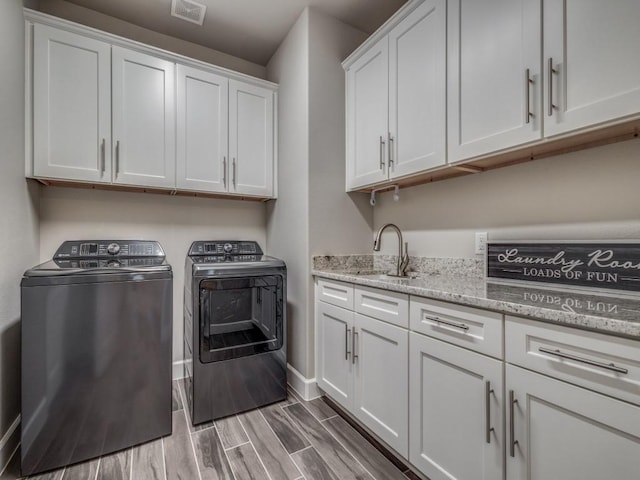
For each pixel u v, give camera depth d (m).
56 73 1.76
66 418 1.45
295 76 2.24
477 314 1.06
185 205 2.42
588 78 1.00
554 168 1.34
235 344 1.94
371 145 1.95
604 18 0.96
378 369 1.50
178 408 1.96
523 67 1.16
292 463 1.45
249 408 1.92
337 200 2.19
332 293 1.89
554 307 0.88
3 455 1.41
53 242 1.98
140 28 2.29
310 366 2.08
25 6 1.70
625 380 0.73
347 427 1.74
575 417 0.82
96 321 1.52
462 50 1.38
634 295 1.05
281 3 2.07
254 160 2.41
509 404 0.96
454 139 1.42
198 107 2.19
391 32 1.78
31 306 1.40
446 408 1.16
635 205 1.11
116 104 1.91
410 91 1.65
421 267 1.95
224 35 2.39
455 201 1.76
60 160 1.76
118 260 2.04
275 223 2.54
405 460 1.37
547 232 1.35
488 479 1.01
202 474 1.39
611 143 1.16
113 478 1.37
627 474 0.73
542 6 1.10
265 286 2.01
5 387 1.45
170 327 1.68
